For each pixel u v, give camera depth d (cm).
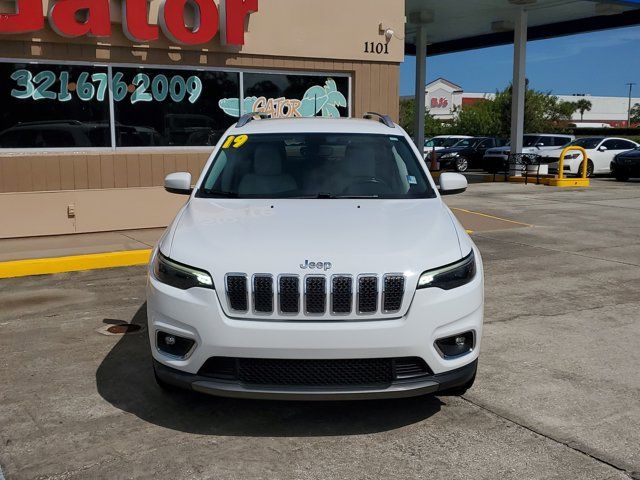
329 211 429
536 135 2580
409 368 361
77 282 748
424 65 2272
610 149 2452
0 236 938
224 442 371
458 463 348
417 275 357
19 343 537
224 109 1080
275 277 350
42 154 952
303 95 1133
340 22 1121
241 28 1012
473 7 1952
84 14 946
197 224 409
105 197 1001
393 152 518
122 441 371
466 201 1562
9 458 352
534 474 337
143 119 1024
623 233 1110
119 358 502
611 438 376
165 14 962
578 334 566
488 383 456
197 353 357
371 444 369
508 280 768
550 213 1357
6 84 924
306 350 346
